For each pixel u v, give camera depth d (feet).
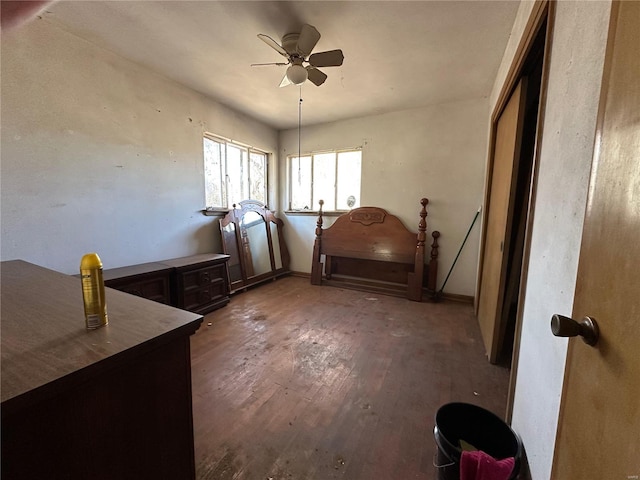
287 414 5.01
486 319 7.88
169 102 9.62
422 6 5.85
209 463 4.02
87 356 2.17
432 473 3.92
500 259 6.73
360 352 7.25
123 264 8.63
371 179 13.02
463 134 11.09
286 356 7.00
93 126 7.66
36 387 1.79
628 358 1.38
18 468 1.84
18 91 6.29
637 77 1.43
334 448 4.31
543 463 2.90
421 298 11.53
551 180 3.31
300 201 15.25
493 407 5.24
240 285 12.33
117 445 2.39
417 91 10.14
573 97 2.79
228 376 6.13
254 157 14.43
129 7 6.03
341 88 9.97
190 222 10.75
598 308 1.72
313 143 14.44
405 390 5.73
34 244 6.70
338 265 14.19
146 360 2.54
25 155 6.47
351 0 5.73
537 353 3.36
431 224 11.91
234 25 6.59
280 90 10.29
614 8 1.73
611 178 1.65
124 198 8.53
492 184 8.88
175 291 8.93
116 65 8.05
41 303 3.29
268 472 3.91
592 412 1.71
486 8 5.85
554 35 3.53
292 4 5.86
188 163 10.48
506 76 6.68
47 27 6.63
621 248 1.50
